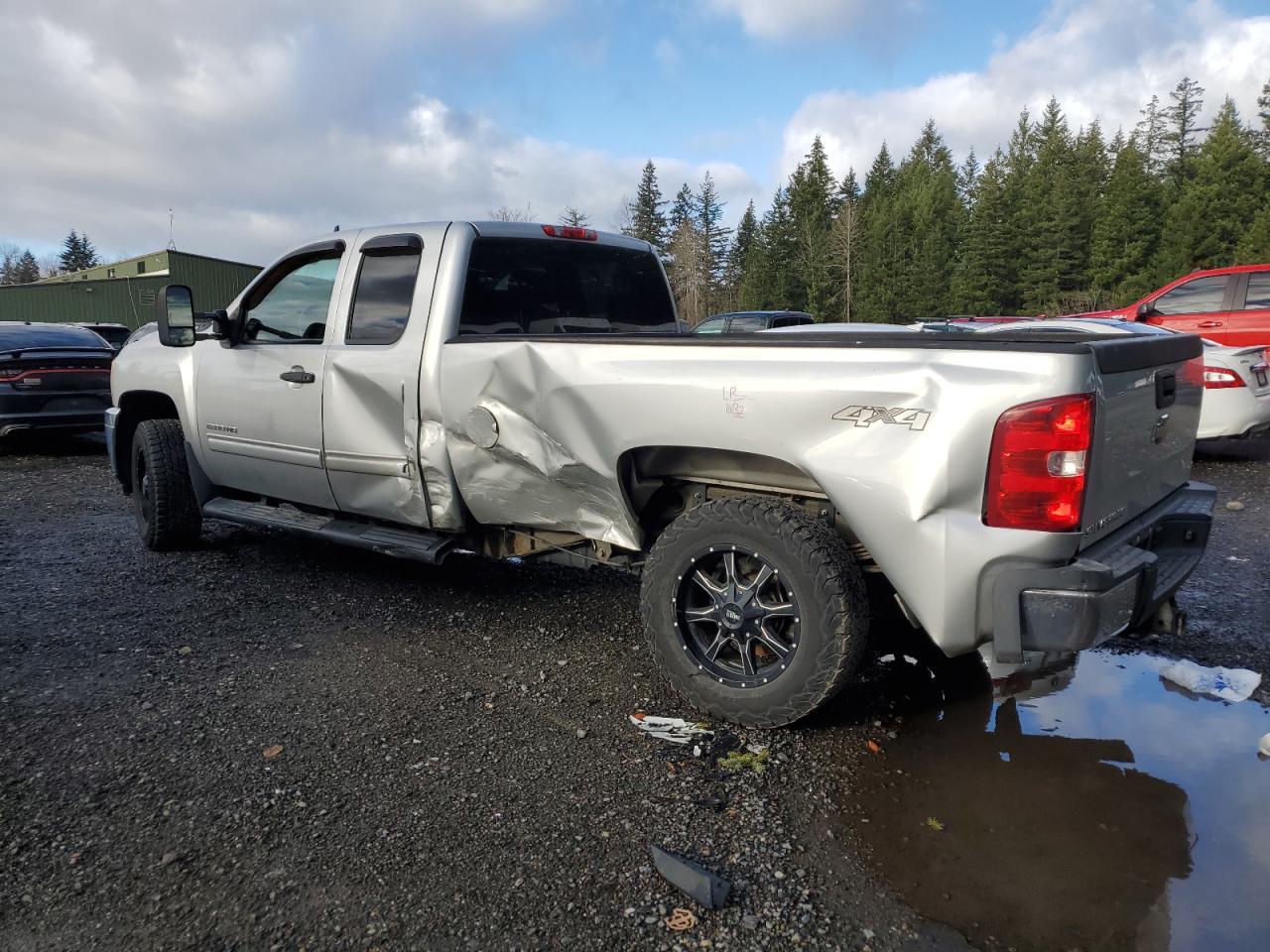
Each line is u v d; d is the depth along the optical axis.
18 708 3.31
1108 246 56.41
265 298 4.80
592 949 2.06
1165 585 3.02
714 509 3.08
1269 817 2.61
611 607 4.54
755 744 3.05
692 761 2.94
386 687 3.52
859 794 2.74
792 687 2.96
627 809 2.64
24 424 9.61
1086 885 2.30
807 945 2.08
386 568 5.24
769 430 2.88
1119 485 2.85
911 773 2.87
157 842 2.46
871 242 64.94
